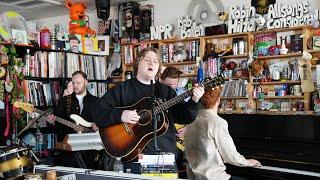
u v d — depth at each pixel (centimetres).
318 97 420
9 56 436
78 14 547
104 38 577
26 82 470
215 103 263
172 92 246
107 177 183
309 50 432
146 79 239
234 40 485
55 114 402
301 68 432
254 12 472
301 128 320
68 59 523
